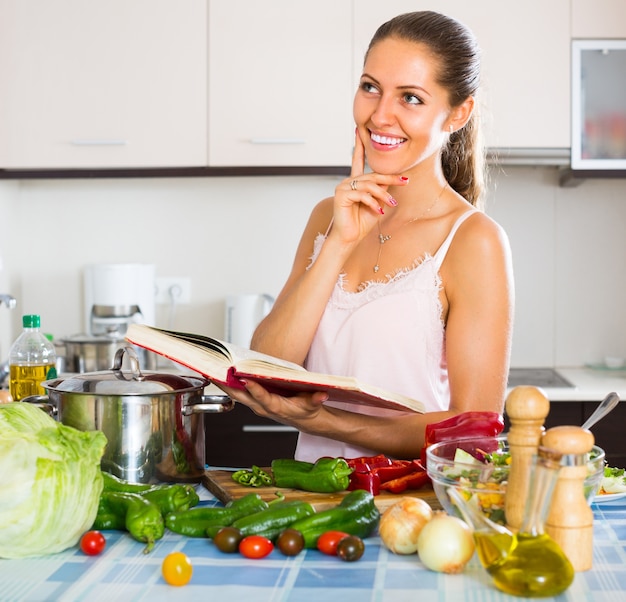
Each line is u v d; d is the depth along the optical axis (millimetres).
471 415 1255
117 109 2930
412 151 1517
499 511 1049
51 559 1057
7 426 1094
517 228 3201
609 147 2896
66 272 3287
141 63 2920
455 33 1508
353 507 1119
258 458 2762
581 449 999
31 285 3289
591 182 3189
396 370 1615
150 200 3270
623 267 3199
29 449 1059
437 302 1594
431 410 1628
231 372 1235
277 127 2916
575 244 3201
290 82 2904
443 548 986
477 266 1544
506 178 3193
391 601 918
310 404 1333
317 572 1004
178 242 3273
